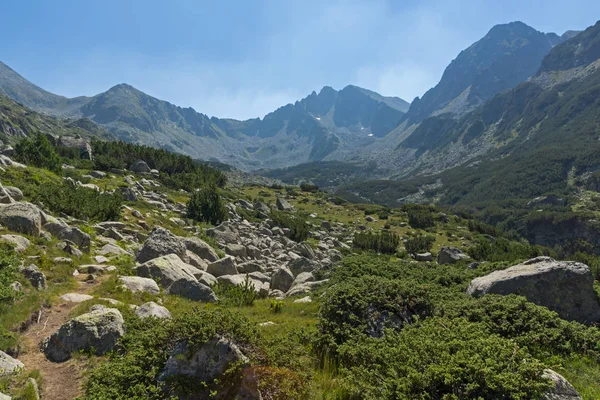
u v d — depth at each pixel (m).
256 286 18.50
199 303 14.06
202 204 36.56
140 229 25.44
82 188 28.83
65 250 15.82
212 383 6.51
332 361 9.27
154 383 6.77
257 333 7.73
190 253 20.22
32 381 7.17
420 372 7.09
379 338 9.88
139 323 9.71
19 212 15.91
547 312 11.39
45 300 10.91
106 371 7.20
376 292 11.55
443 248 38.00
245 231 35.62
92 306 10.59
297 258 24.42
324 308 11.40
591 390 8.36
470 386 6.40
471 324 9.55
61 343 8.65
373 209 76.50
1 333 8.55
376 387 7.27
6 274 10.87
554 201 159.12
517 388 6.38
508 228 140.00
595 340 10.51
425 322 9.96
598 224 115.38
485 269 17.95
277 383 7.04
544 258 15.21
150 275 15.30
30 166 32.09
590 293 13.36
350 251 40.38
